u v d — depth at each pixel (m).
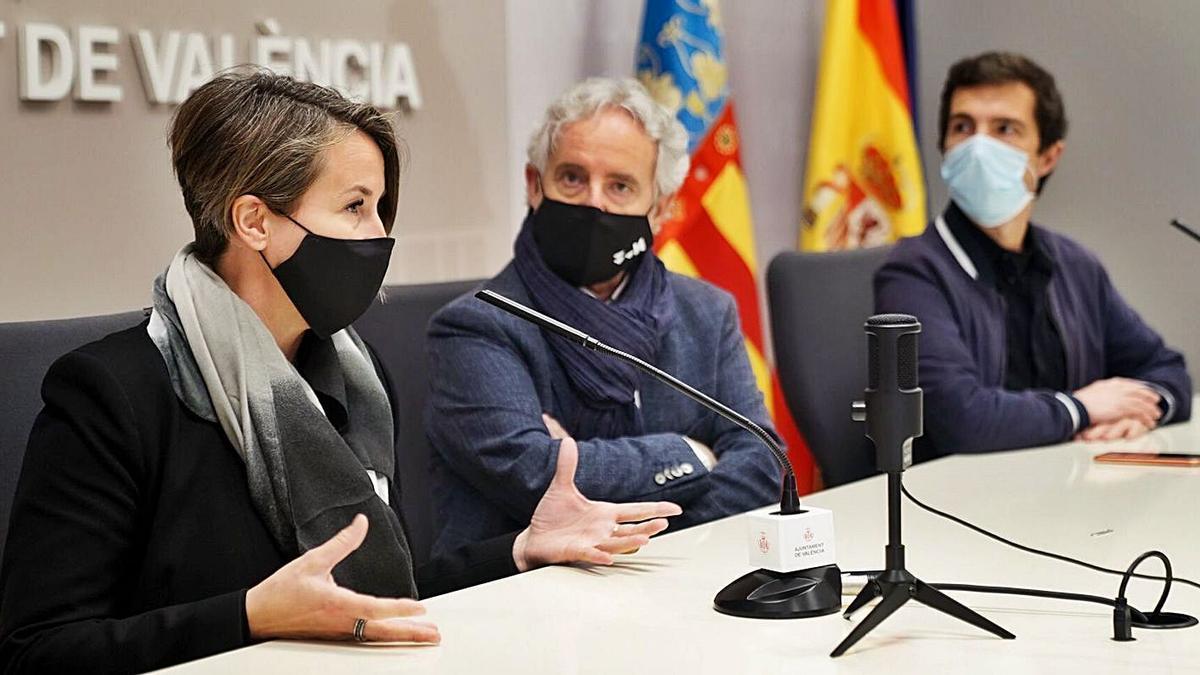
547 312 2.21
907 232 3.72
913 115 3.91
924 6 4.03
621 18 3.56
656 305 2.27
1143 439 2.58
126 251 2.59
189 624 1.33
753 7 3.90
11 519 1.43
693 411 2.28
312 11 2.83
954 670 1.23
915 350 1.35
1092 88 3.75
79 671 1.32
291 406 1.55
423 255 3.08
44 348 1.78
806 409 2.80
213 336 1.53
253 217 1.54
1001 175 2.78
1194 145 3.58
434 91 3.08
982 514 1.92
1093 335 2.92
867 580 1.54
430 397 2.21
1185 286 3.63
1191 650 1.28
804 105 4.10
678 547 1.76
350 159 1.56
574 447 1.78
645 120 2.24
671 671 1.24
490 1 3.19
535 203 2.29
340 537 1.35
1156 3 3.62
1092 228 3.78
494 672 1.24
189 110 1.55
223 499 1.51
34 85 2.42
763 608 1.42
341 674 1.24
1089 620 1.39
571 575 1.61
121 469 1.44
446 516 2.18
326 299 1.57
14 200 2.43
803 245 3.80
